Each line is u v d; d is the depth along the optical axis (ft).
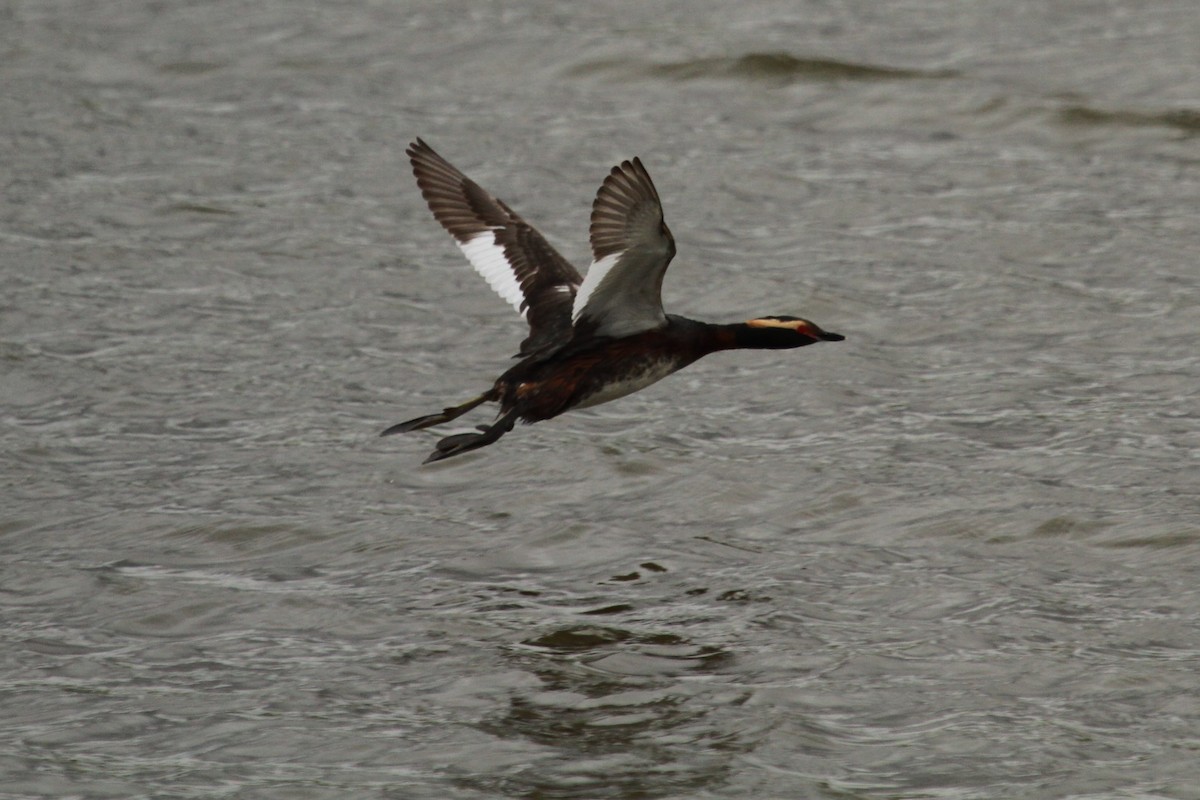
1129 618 40.37
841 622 40.73
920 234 64.54
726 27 83.46
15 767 34.96
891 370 54.95
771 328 37.81
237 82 79.51
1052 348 55.93
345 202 68.13
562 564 44.24
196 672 39.19
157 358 56.18
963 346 56.39
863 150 71.87
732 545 45.03
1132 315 57.82
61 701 37.86
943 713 36.50
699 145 72.69
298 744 35.91
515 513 47.11
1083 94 74.84
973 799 33.30
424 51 82.38
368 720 36.91
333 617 41.65
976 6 85.56
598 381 37.19
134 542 45.57
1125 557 43.42
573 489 48.34
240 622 41.52
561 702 37.47
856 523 45.96
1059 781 33.83
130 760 35.35
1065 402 52.26
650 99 77.30
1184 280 60.03
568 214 66.33
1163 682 37.42
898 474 48.24
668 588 42.75
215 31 85.10
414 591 42.88
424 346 57.26
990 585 42.29
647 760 35.06
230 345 57.16
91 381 54.60
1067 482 47.32
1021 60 78.48
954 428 51.01
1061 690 37.35
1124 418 50.98
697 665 38.86
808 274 61.62
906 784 33.86
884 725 36.14
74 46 83.25
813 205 67.26
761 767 34.60
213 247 64.39
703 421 52.24
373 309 59.82
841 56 78.95
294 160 71.77
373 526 46.21
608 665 39.01
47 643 40.57
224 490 48.24
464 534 45.88
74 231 65.31
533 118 75.61
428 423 37.24
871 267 62.08
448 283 61.82
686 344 37.63
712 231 65.31
